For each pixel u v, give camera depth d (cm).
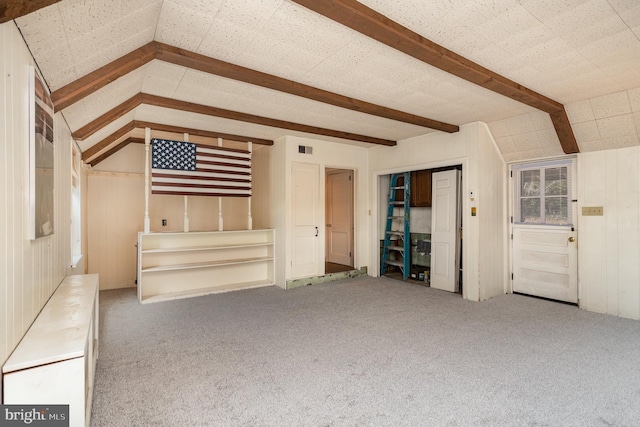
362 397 229
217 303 466
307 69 304
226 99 383
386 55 278
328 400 225
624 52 272
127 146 580
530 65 295
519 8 214
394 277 647
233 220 672
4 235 142
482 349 307
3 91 138
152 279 506
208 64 278
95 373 261
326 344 320
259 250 607
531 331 354
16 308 159
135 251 584
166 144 484
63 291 265
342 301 476
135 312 423
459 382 248
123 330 358
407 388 240
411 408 216
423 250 640
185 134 516
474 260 481
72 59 207
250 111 429
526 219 511
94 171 548
